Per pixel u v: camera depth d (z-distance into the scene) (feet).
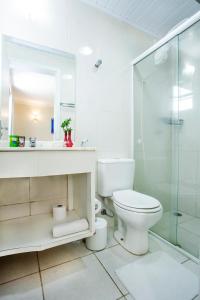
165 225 4.97
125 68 5.86
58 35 4.70
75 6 4.99
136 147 5.89
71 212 4.47
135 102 5.92
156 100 6.03
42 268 3.37
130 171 5.07
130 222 3.62
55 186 4.56
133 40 6.10
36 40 4.41
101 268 3.36
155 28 6.27
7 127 4.15
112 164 4.77
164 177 5.84
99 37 5.36
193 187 5.46
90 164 3.43
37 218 4.12
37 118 4.61
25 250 2.93
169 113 5.98
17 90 4.48
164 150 5.94
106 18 5.54
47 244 3.04
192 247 4.00
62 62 4.77
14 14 4.16
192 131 5.50
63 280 3.06
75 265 3.45
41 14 4.49
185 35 4.73
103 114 5.39
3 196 3.99
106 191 4.70
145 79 6.00
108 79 5.50
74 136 4.90
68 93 4.85
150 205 3.54
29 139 4.12
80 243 4.27
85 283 3.00
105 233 4.07
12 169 2.71
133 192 4.52
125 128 5.80
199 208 5.31
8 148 2.66
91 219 3.51
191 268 3.36
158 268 3.35
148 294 2.76
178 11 5.57
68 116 4.84
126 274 3.19
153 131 6.00
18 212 4.14
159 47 5.18
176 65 5.74
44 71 4.58
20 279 3.08
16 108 4.48
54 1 4.67
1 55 3.85
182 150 5.78
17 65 4.28
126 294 2.78
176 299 2.67
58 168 3.07
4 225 3.74
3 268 3.36
